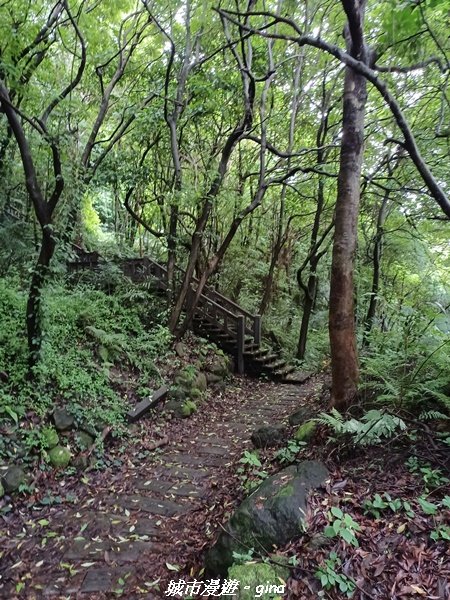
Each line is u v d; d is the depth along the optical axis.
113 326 7.32
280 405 7.58
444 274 9.69
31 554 3.17
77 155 7.98
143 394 6.16
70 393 5.05
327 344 11.51
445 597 1.97
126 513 3.77
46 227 4.80
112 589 2.79
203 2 6.46
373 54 3.16
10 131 6.56
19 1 5.32
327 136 9.77
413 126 7.30
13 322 5.68
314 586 2.20
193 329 9.99
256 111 10.02
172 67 8.62
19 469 4.00
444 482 2.77
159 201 9.64
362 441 3.35
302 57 8.26
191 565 2.95
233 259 12.42
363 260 10.26
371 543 2.36
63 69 8.14
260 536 2.59
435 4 2.69
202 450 5.31
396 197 8.44
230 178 11.47
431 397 3.70
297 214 12.20
